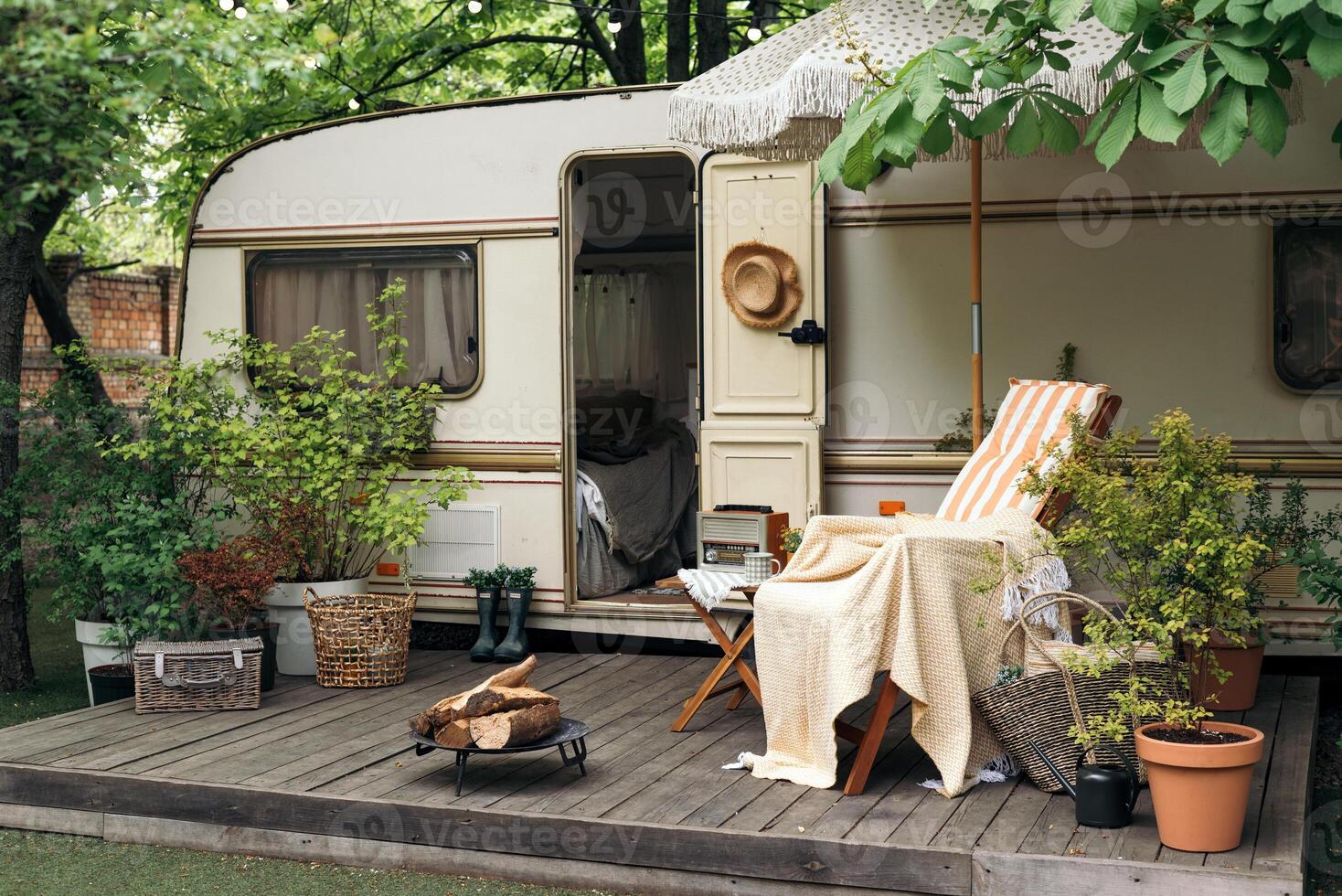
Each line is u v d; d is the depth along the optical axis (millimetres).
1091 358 5934
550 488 6578
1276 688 5520
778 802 4191
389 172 6781
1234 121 3547
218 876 4184
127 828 4531
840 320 6211
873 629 4238
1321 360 5695
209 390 6773
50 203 7340
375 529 6492
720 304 6277
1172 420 4027
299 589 6238
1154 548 4109
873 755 4297
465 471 6598
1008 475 4988
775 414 6211
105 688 5887
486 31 10539
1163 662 4184
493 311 6652
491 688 4461
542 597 6598
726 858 3877
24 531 6320
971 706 4387
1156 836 3822
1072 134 4133
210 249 7051
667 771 4555
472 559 6695
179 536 5898
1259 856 3615
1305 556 4766
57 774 4617
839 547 4699
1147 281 5859
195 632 5910
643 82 9930
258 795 4371
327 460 6434
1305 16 3533
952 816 4027
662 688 5781
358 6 10023
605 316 8320
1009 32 4117
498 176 6617
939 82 3902
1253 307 5750
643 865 3967
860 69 4754
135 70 5848
